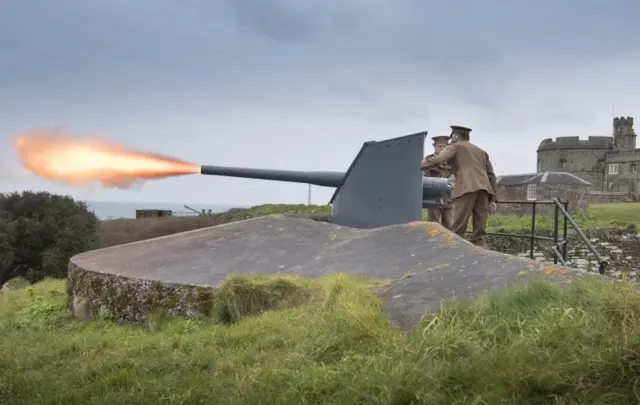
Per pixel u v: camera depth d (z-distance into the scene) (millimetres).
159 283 5703
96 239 36031
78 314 6520
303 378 3229
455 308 3844
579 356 2928
